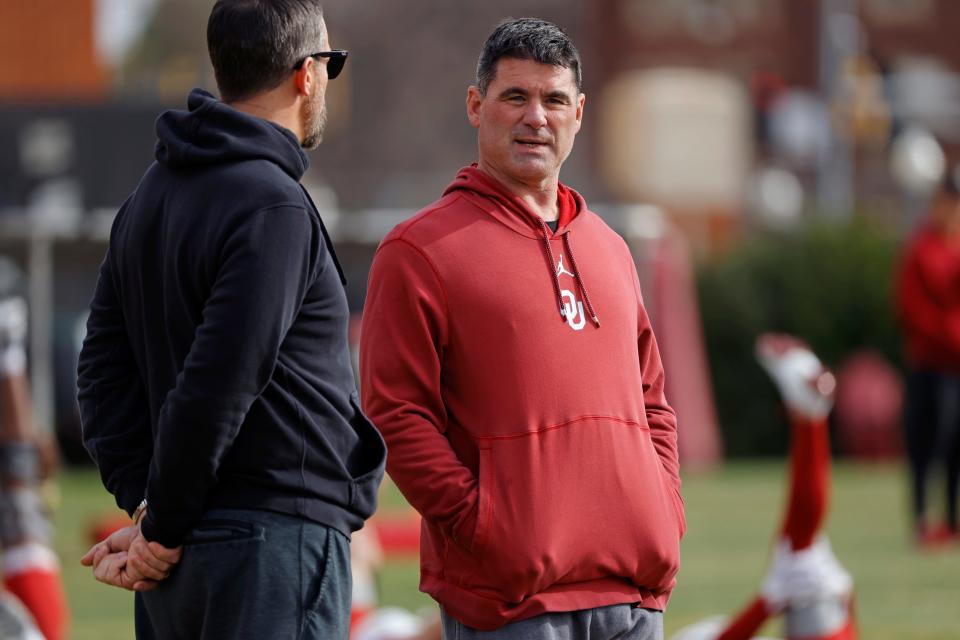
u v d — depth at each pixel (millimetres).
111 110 73312
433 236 14695
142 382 13852
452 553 14539
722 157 129375
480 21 138000
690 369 68312
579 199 15508
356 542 25062
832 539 43281
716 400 77500
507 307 14461
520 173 14766
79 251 60406
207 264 12766
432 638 21891
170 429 12414
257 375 12516
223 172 12984
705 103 129750
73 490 58000
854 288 78312
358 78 135875
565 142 14953
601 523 14406
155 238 13305
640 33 131000
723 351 77688
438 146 135000
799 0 131375
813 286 78062
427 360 14547
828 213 89062
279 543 12930
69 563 38031
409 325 14555
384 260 14820
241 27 13453
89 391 13852
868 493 56156
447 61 137375
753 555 40281
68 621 29422
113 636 28281
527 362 14406
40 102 73188
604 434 14547
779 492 57156
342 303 13438
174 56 171875
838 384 76688
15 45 103250
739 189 128875
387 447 14469
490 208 14828
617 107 130125
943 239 42125
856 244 79312
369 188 118938
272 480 12961
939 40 134875
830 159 118250
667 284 67812
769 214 116375
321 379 13219
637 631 14859
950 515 42062
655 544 14633
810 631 21016
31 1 103125
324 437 13148
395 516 44969
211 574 12867
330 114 130875
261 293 12484
